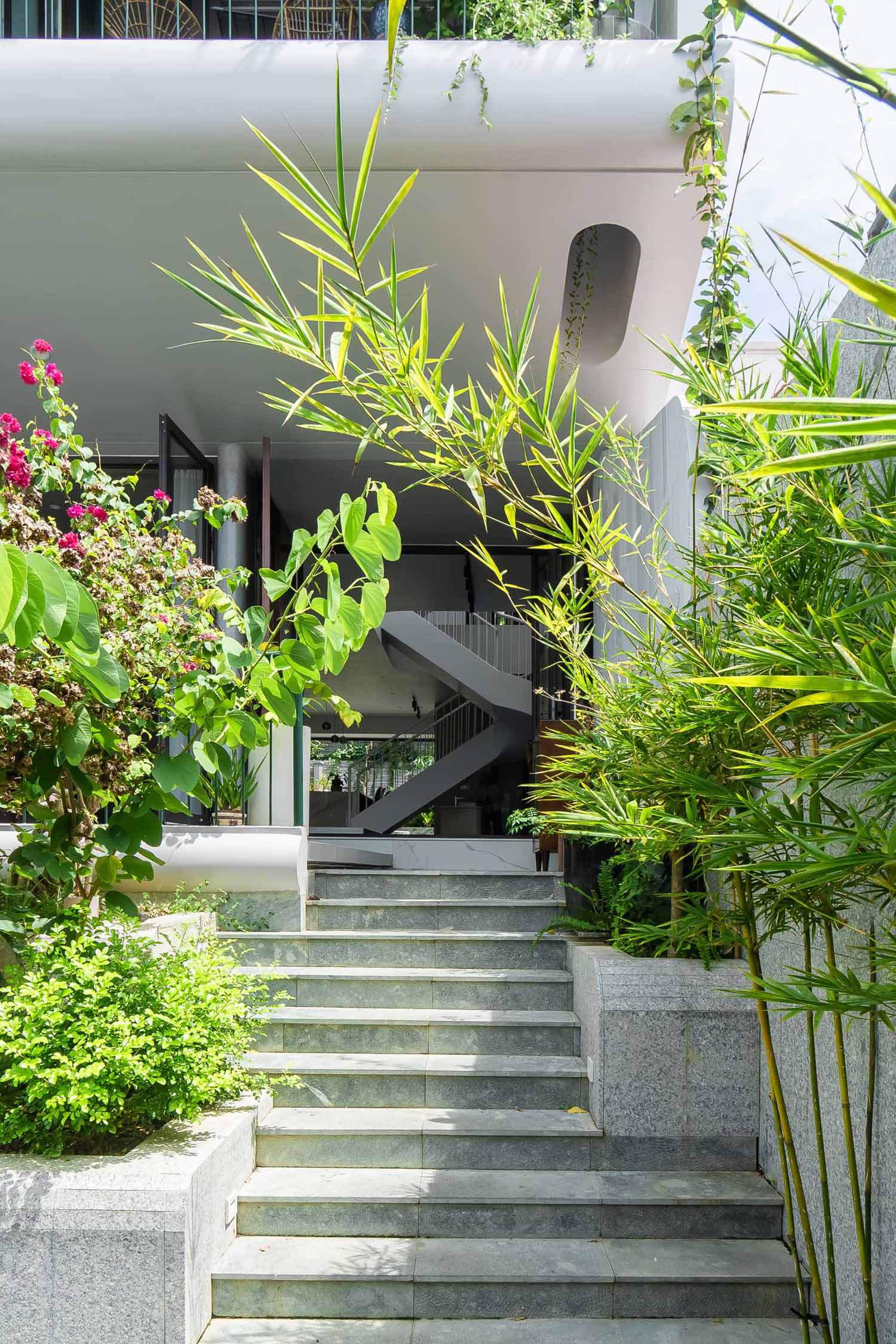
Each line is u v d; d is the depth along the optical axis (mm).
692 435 4281
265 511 5980
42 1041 2910
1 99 4617
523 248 5227
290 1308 3105
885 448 939
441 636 10984
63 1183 2787
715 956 4039
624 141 4609
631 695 3006
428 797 11547
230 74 4586
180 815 5777
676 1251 3328
